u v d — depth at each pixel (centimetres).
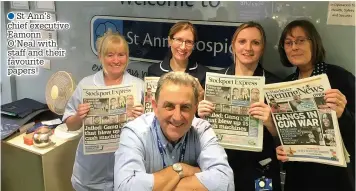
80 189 166
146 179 93
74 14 192
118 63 150
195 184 95
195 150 103
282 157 132
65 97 180
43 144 179
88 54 194
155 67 163
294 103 124
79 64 199
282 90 124
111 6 182
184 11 165
